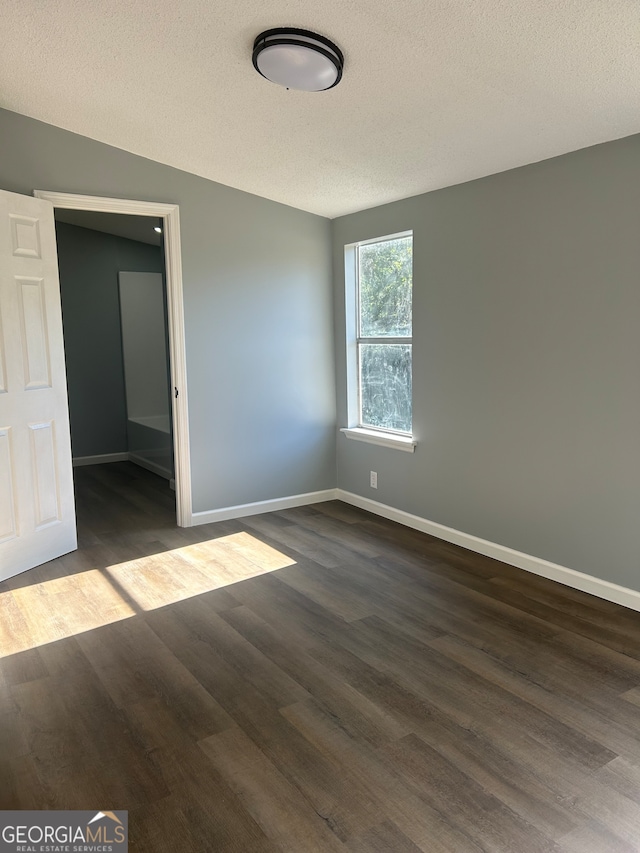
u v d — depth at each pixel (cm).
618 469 292
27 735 208
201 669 248
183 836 165
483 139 295
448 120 281
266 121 312
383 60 240
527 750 197
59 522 371
